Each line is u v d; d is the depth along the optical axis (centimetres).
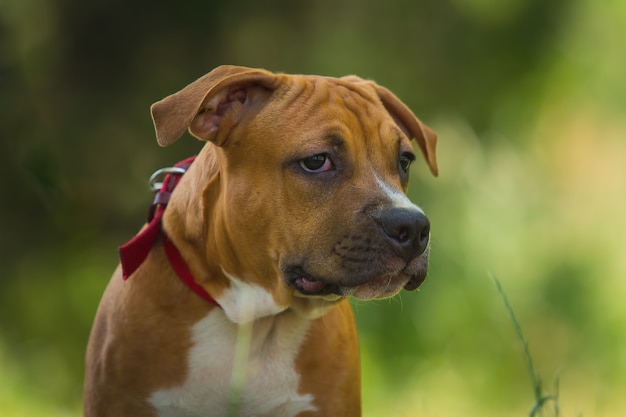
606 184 1808
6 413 1189
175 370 609
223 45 1561
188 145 1538
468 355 1454
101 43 1520
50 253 1474
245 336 602
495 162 1698
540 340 1504
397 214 566
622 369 1474
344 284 572
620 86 1800
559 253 1616
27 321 1484
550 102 1788
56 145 1410
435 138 702
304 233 580
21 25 1427
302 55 1603
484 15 1733
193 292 611
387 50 1672
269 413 623
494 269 1545
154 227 621
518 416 1332
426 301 1483
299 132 588
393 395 1377
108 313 620
